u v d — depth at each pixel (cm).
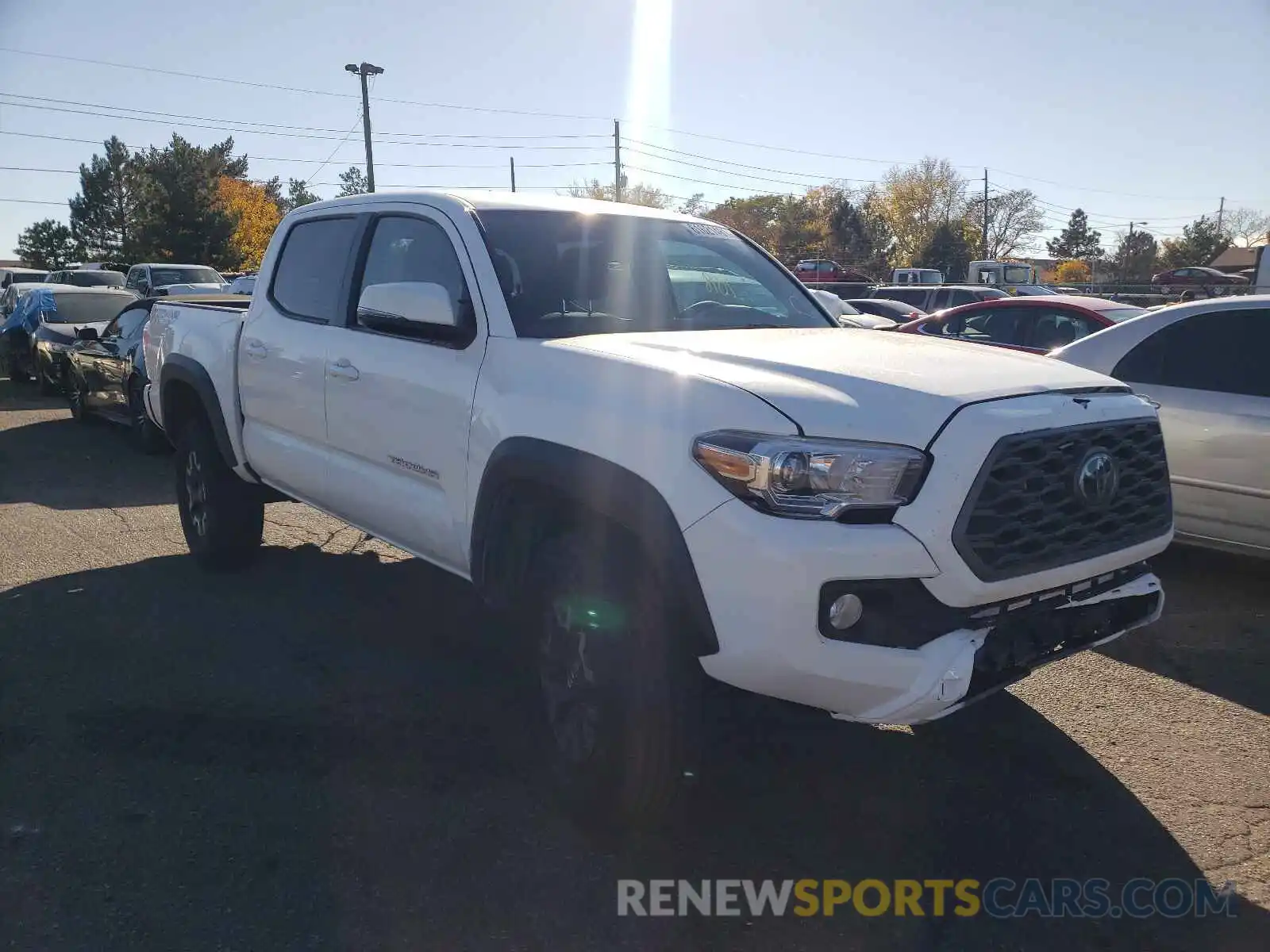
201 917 289
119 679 450
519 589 364
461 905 297
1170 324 618
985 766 388
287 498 598
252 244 6456
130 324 1082
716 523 281
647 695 304
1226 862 325
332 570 615
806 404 287
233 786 360
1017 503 291
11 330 1642
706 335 375
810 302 476
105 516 757
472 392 369
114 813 342
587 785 326
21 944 276
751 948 281
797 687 280
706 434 288
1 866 312
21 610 538
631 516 298
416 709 424
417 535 413
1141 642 513
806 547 270
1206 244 8306
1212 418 579
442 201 423
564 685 338
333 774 370
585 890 305
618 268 418
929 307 2162
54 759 378
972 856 329
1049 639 306
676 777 312
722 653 285
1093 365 643
